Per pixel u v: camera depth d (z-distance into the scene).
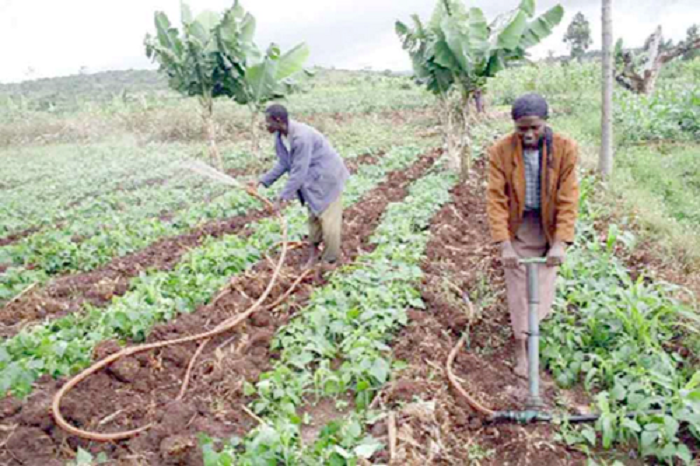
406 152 15.44
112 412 4.55
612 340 5.02
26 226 10.75
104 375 4.89
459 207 9.91
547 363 4.98
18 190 14.40
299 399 4.66
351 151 17.00
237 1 14.42
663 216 8.61
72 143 23.72
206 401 4.62
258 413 4.48
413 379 4.66
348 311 5.54
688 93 17.16
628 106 17.09
